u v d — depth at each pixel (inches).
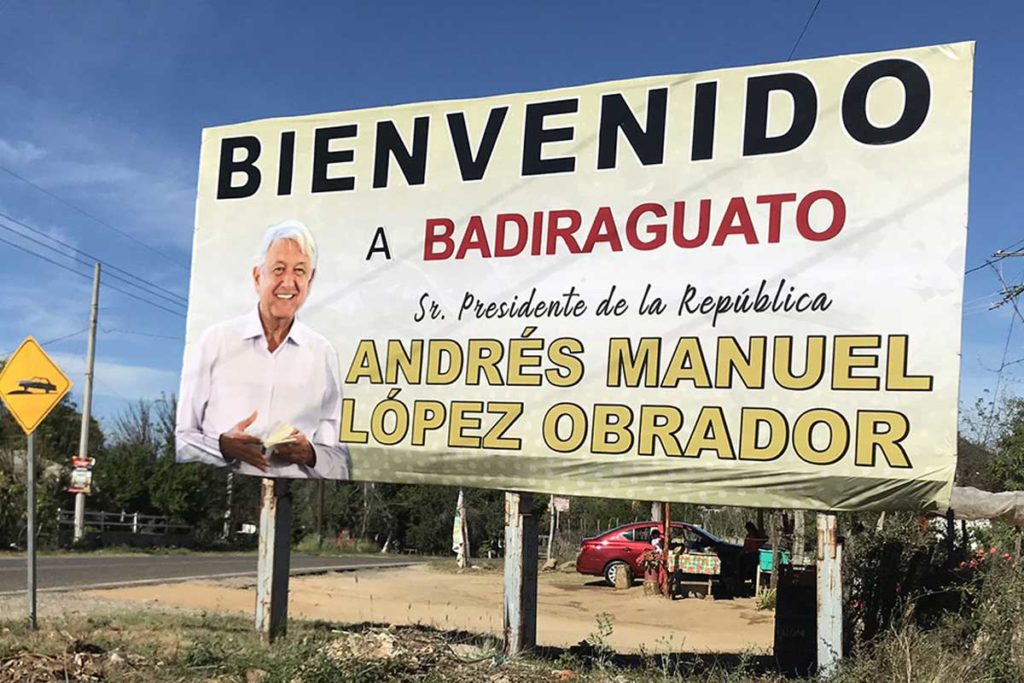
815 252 308.3
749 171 320.2
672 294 326.3
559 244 346.0
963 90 295.9
